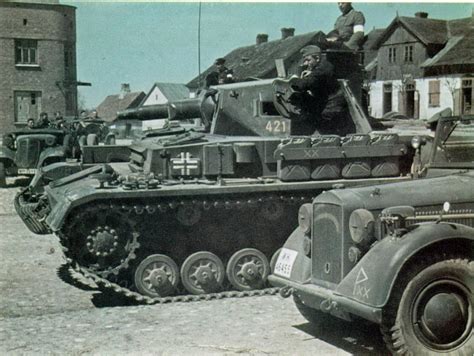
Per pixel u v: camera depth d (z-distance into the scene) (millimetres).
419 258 5281
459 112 29516
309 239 6277
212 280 8203
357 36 9914
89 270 7680
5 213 15453
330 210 5988
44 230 9602
